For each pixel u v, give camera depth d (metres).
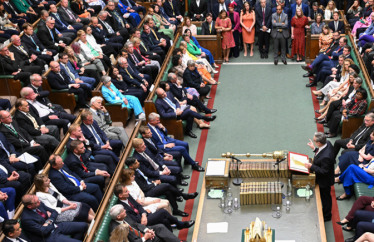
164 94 8.50
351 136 7.48
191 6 13.76
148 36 11.48
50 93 8.53
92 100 7.75
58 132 7.55
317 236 5.09
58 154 6.43
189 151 8.52
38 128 7.28
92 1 13.34
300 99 10.19
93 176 6.47
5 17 10.11
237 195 5.99
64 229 5.44
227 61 12.55
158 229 5.61
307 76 11.22
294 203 5.70
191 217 6.75
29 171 6.43
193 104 9.37
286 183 6.12
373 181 6.39
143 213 5.81
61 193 5.99
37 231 5.21
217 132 9.12
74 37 10.66
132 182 6.18
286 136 8.77
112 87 8.92
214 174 6.12
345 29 11.47
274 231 5.21
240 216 5.55
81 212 5.77
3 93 8.49
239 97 10.48
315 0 14.05
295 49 12.07
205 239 5.22
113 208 5.35
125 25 12.29
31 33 9.34
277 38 11.98
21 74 8.41
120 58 9.42
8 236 4.90
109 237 5.22
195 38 12.02
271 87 10.87
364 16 12.20
